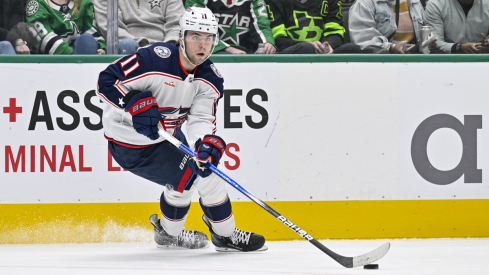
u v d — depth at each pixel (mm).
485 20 17000
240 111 15008
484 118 15234
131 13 16484
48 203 14820
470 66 15180
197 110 11555
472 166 15234
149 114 10641
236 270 9797
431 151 15180
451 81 15164
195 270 9805
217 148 10828
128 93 10766
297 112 15023
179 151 11539
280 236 15055
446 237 15234
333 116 15062
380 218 15141
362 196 15125
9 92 14781
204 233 14172
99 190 14883
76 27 16344
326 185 15062
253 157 15023
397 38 17266
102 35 16281
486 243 14305
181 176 11477
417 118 15148
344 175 15094
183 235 13289
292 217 15055
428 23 17125
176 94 11188
